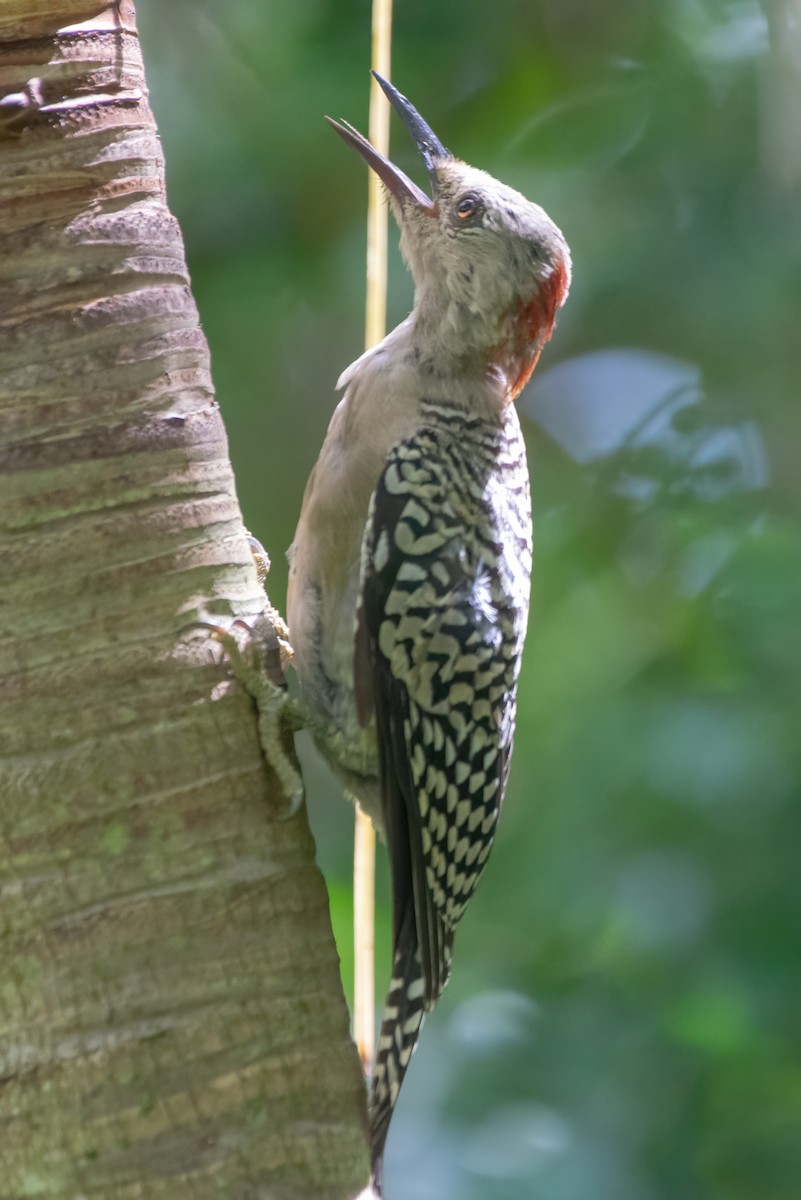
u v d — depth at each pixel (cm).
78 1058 576
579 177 1341
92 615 600
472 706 788
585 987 1156
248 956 602
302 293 1345
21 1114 575
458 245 827
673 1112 1091
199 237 1350
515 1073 1119
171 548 615
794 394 1323
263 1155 588
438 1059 1136
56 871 585
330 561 802
